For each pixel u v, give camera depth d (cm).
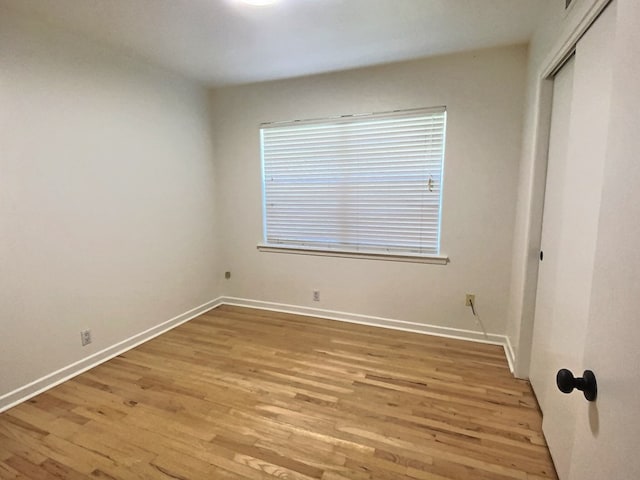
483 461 165
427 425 190
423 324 314
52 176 226
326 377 240
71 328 243
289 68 299
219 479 156
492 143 271
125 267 280
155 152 301
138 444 178
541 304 205
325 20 213
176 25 220
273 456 169
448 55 272
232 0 189
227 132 362
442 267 301
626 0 59
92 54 245
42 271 224
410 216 308
